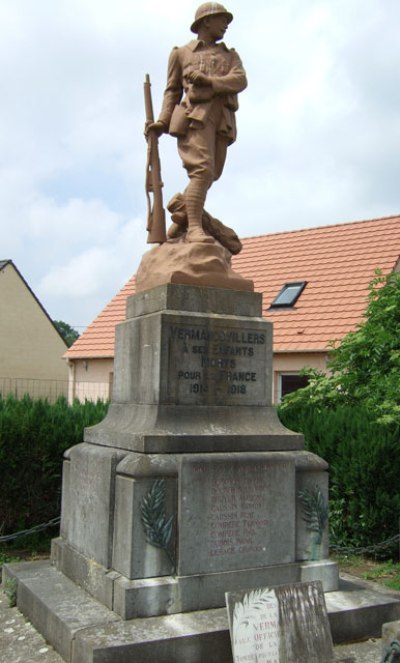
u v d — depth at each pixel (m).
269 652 4.22
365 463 7.27
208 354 5.25
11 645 4.64
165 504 4.66
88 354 16.67
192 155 5.73
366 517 7.31
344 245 16.19
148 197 6.00
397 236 15.55
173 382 5.09
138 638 4.10
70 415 8.47
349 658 4.42
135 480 4.61
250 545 4.89
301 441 5.34
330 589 5.14
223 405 5.26
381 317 9.24
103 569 4.81
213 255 5.54
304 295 14.90
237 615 4.20
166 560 4.62
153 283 5.51
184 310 5.27
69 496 5.70
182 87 5.99
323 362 13.05
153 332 5.17
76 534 5.42
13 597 5.46
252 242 18.27
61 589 5.08
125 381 5.61
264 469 5.01
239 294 5.51
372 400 8.48
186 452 4.87
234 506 4.86
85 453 5.39
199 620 4.41
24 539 7.92
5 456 7.80
